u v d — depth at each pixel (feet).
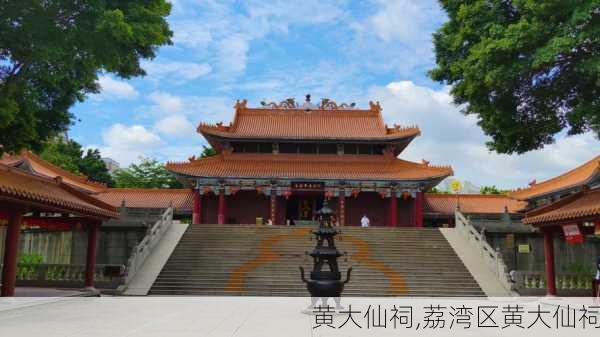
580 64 52.19
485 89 60.85
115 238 125.08
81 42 59.82
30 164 132.98
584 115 56.03
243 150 187.62
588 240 123.85
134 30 61.31
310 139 181.16
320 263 60.75
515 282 94.53
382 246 116.88
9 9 55.77
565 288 94.48
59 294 78.18
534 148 68.64
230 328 48.14
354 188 172.96
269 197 183.52
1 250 109.60
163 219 122.42
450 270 104.17
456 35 63.46
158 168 278.67
